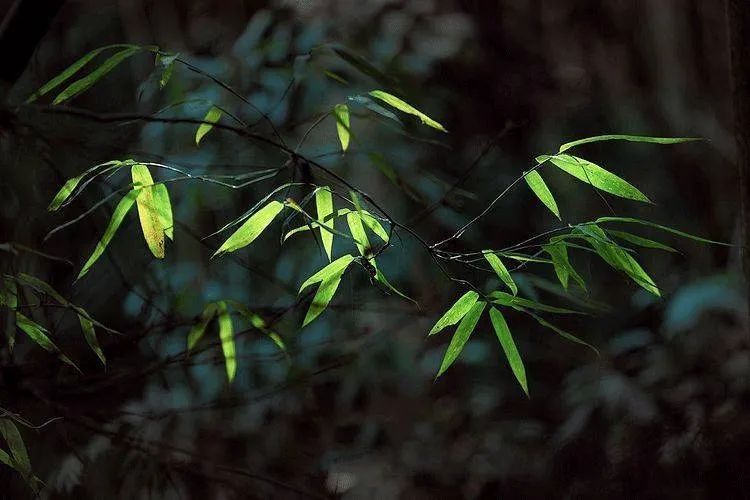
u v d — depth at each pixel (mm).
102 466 2955
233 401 3016
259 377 3707
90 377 2666
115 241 2947
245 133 2205
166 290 2957
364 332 3621
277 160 3145
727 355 3963
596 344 4422
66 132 2525
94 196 2607
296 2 3580
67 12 4539
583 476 3805
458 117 4793
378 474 4012
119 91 4434
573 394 4082
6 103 2340
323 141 3695
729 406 3693
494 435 4242
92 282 3045
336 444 3996
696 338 4047
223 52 3557
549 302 4465
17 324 2336
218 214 3520
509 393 4477
